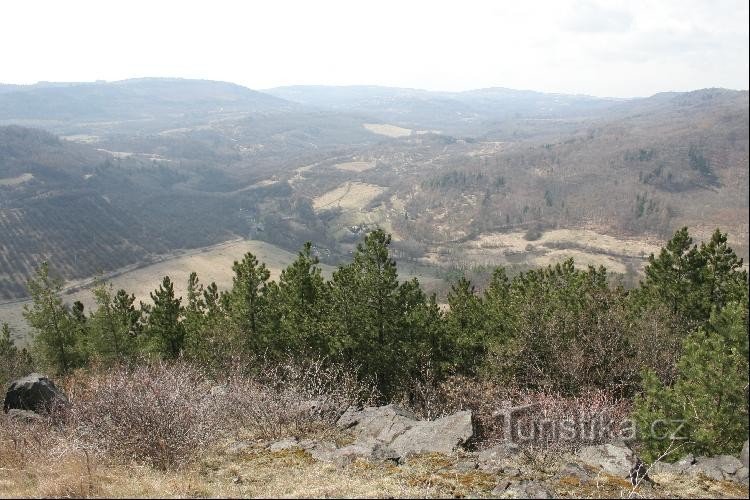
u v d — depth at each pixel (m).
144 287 129.00
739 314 10.48
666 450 10.19
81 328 30.69
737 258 19.91
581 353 17.47
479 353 22.55
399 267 161.38
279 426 11.68
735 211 183.62
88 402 11.52
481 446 10.49
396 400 20.86
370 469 8.74
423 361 21.19
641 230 181.62
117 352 26.34
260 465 9.23
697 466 8.59
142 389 10.48
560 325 18.80
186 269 147.75
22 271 128.75
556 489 7.56
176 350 27.12
